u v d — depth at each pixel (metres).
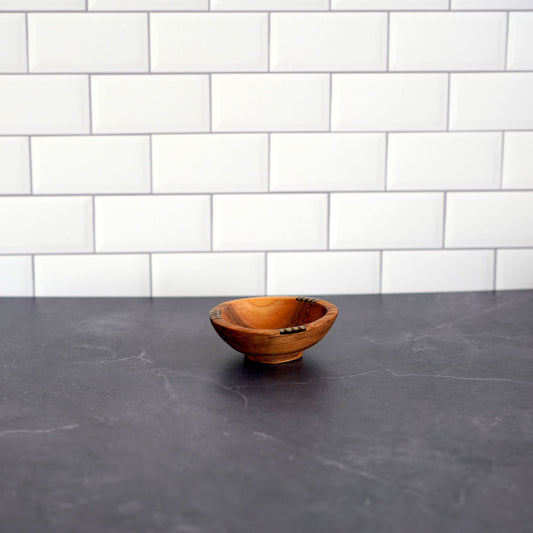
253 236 1.30
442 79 1.28
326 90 1.27
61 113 1.25
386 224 1.31
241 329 0.85
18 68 1.24
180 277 1.31
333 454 0.65
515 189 1.32
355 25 1.25
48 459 0.64
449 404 0.78
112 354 0.97
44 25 1.23
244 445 0.67
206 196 1.29
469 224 1.32
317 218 1.30
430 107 1.28
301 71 1.26
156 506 0.56
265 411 0.76
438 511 0.56
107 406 0.77
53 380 0.86
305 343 0.88
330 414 0.75
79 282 1.31
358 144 1.29
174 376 0.87
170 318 1.17
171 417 0.74
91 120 1.26
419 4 1.25
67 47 1.24
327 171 1.29
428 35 1.26
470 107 1.29
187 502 0.57
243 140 1.27
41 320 1.16
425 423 0.72
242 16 1.24
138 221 1.29
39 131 1.26
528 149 1.30
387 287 1.34
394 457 0.65
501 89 1.29
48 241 1.29
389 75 1.27
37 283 1.30
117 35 1.24
